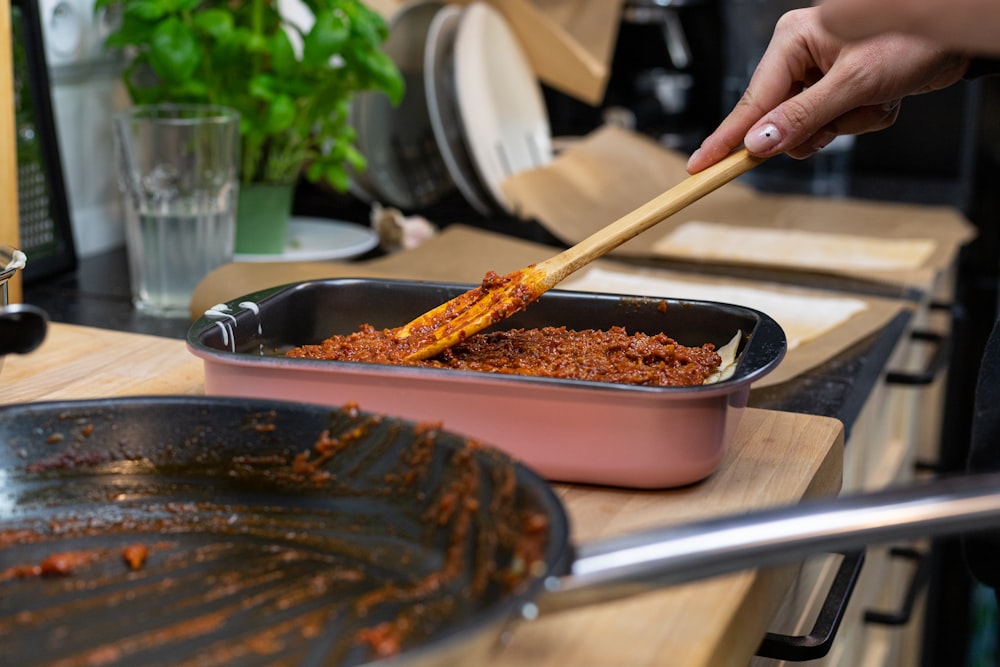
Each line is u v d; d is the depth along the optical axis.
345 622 0.60
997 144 1.94
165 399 0.73
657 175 1.98
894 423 1.55
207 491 0.74
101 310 1.28
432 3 1.79
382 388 0.77
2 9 1.18
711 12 2.36
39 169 1.36
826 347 1.22
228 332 0.85
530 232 1.76
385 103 1.70
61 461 0.73
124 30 1.37
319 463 0.72
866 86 0.92
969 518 0.52
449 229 1.62
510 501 0.60
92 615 0.61
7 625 0.60
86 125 1.50
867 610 1.42
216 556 0.68
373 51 1.44
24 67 1.32
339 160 1.52
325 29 1.36
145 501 0.73
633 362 0.87
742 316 0.90
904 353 1.49
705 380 0.84
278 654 0.57
